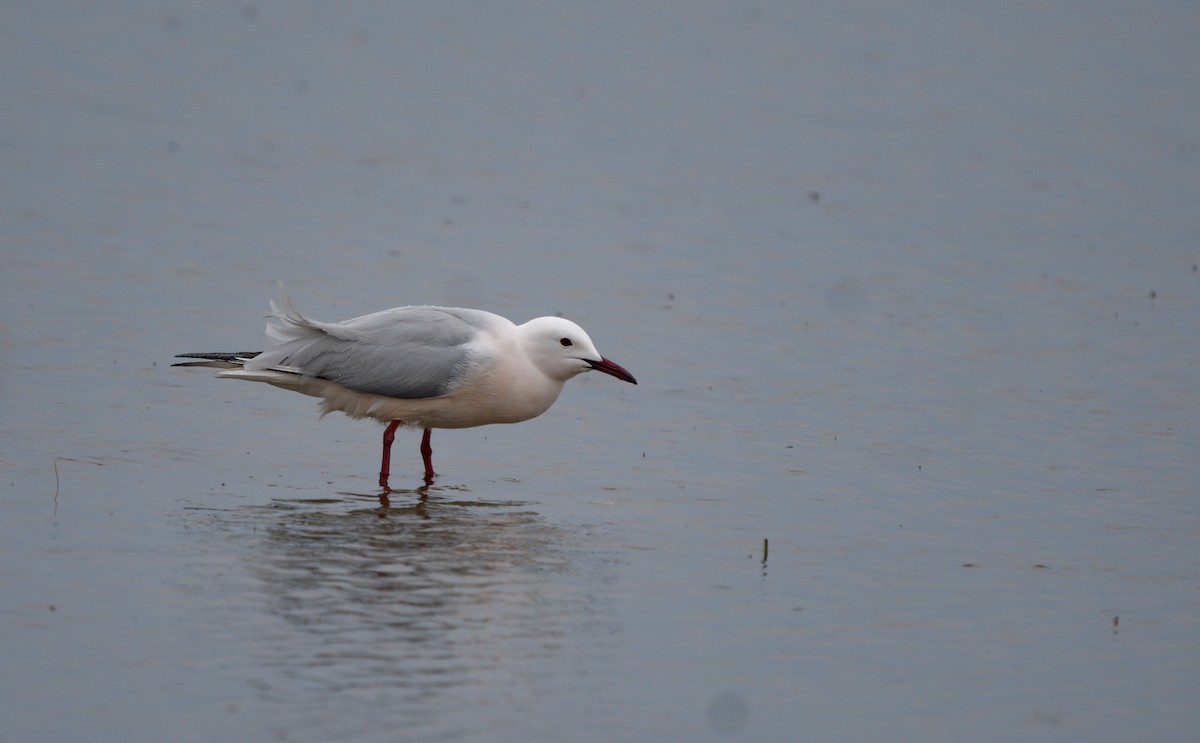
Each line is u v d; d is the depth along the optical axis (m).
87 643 10.30
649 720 9.60
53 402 16.28
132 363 17.92
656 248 25.02
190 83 36.06
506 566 12.20
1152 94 38.34
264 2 44.44
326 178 28.88
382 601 11.28
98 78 35.81
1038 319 21.41
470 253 24.27
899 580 12.29
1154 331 20.83
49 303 20.19
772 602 11.71
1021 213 27.89
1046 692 10.33
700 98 36.94
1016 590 12.16
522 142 32.47
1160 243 25.94
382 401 14.51
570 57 40.47
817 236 26.06
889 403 17.56
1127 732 9.78
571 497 14.20
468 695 9.78
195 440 15.42
